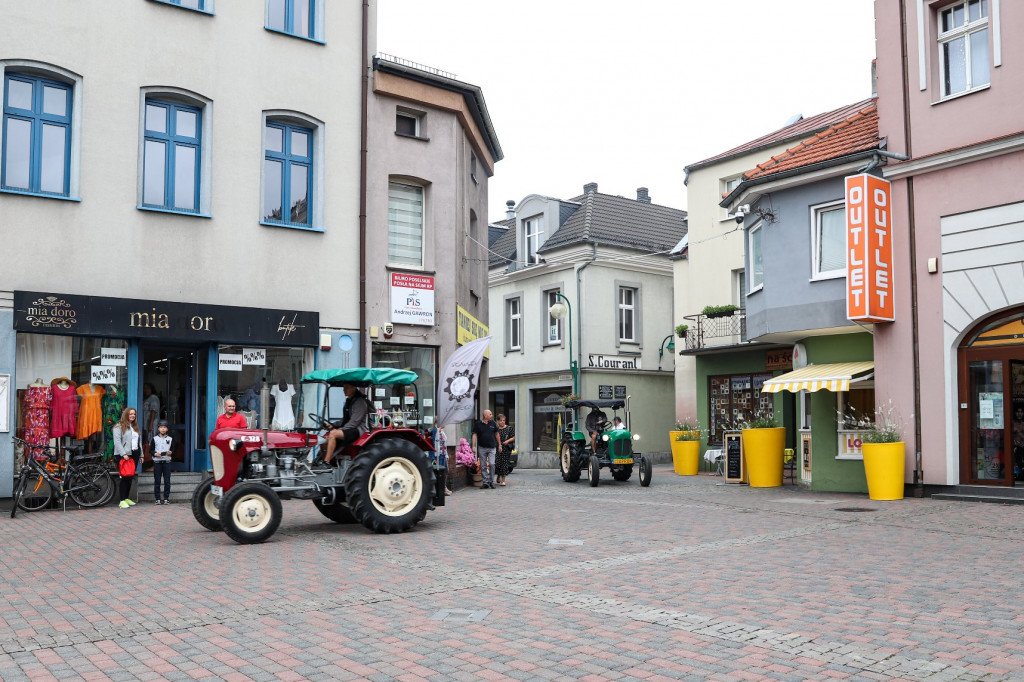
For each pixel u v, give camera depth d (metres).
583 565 8.58
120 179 15.21
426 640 5.89
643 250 31.97
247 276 16.47
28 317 14.11
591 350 30.92
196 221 15.98
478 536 10.72
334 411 17.19
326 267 17.41
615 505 14.38
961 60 15.13
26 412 14.27
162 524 12.12
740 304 26.70
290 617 6.56
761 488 18.12
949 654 5.43
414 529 11.41
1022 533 10.45
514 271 34.06
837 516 12.42
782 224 17.44
